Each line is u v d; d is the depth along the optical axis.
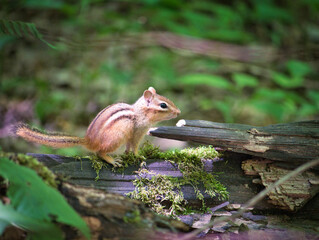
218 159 7.34
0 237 4.85
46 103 13.98
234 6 21.34
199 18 17.22
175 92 16.89
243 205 7.09
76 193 4.87
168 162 7.07
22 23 7.63
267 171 7.09
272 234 6.46
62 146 6.74
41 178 4.60
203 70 18.06
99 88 15.89
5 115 12.80
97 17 18.58
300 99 15.29
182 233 5.36
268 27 20.61
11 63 16.16
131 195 6.66
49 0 16.08
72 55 17.25
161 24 18.44
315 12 21.56
